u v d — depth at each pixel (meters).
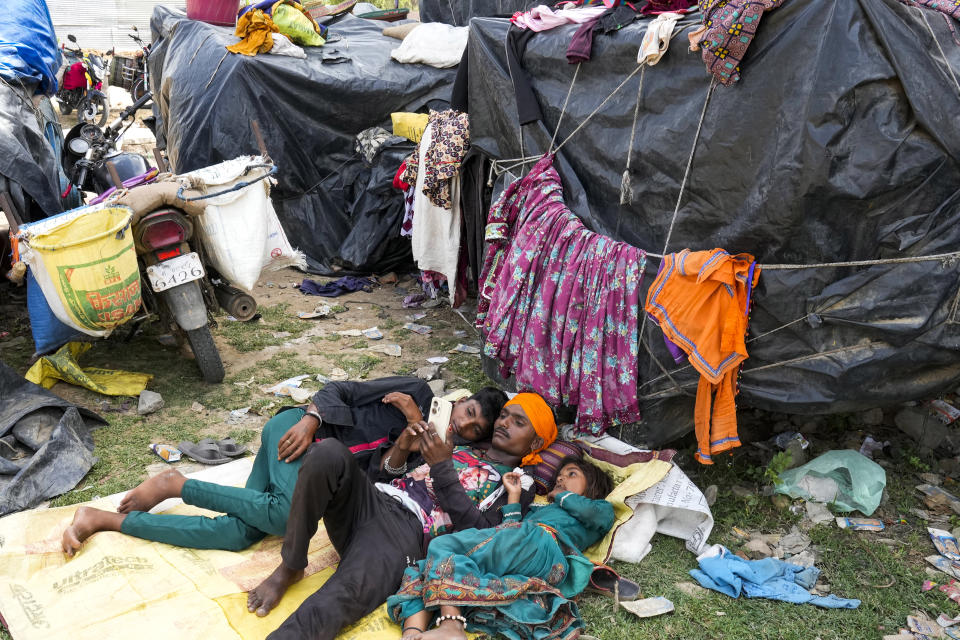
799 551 3.26
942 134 2.85
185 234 4.21
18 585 2.69
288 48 6.86
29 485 3.31
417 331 5.58
